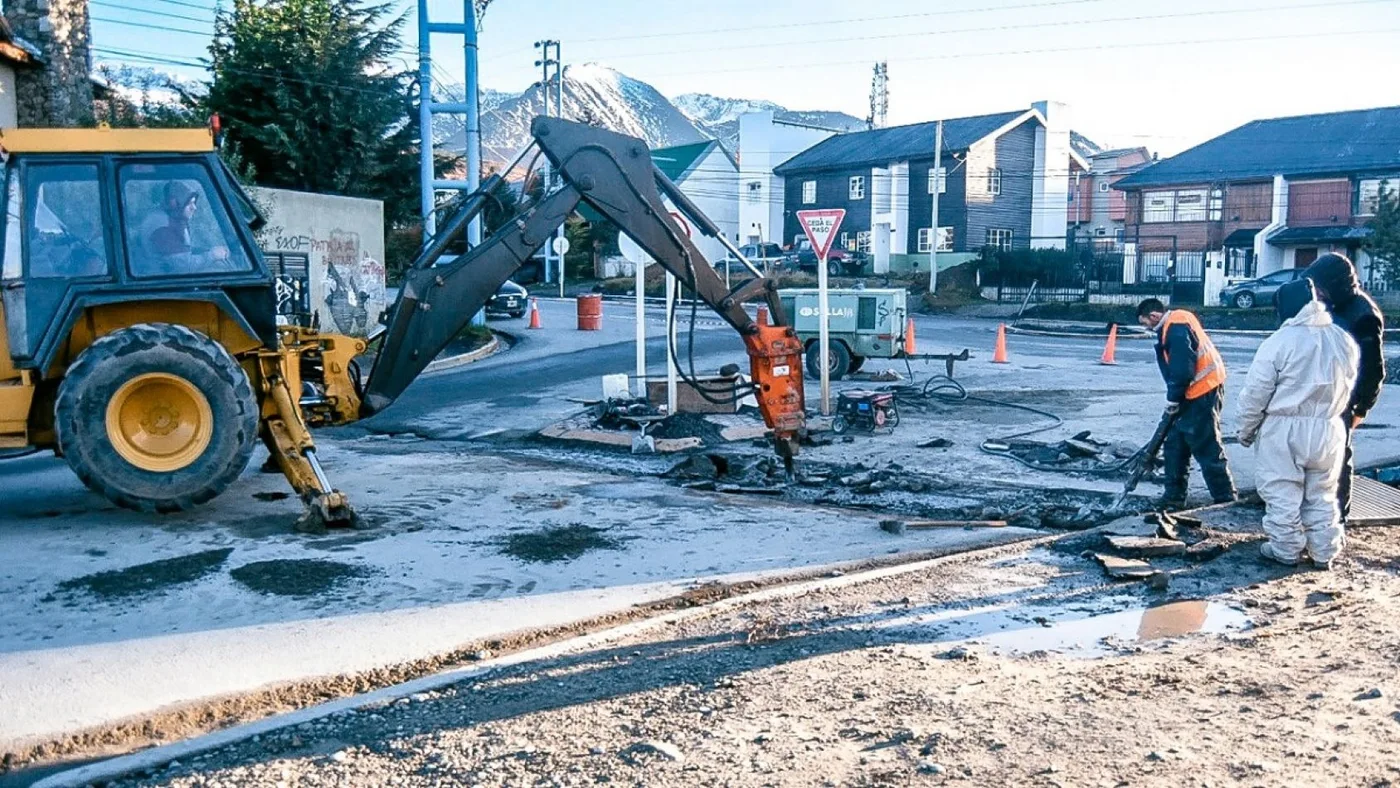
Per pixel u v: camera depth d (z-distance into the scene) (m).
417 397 17.39
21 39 18.89
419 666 5.21
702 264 9.34
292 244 20.77
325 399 9.48
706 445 12.25
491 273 8.79
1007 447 11.66
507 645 5.50
